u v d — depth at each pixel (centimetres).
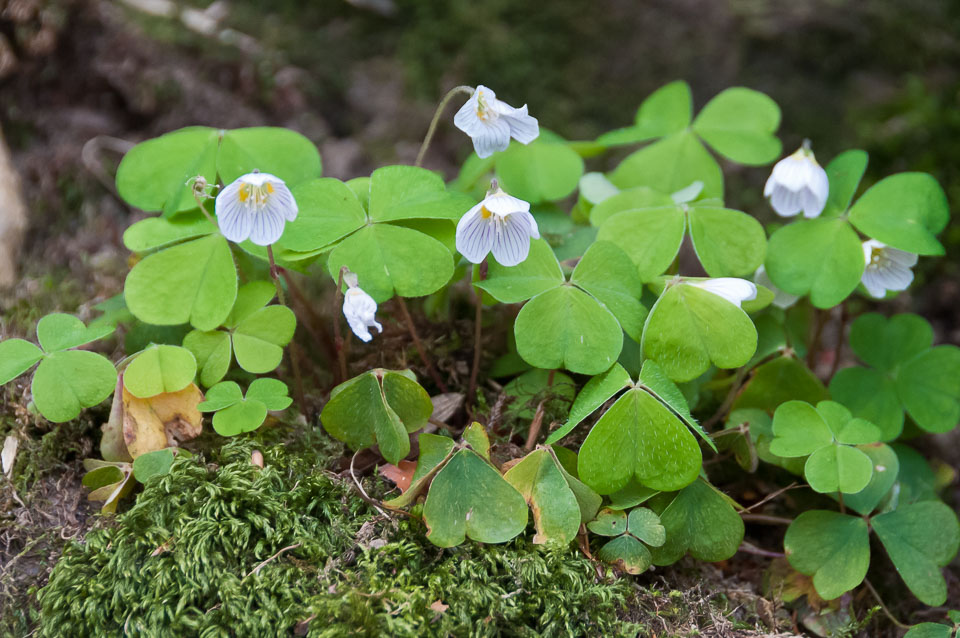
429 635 35
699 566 38
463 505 36
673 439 37
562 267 39
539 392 39
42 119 46
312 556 36
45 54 46
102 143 46
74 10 46
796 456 38
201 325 38
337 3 50
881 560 40
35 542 37
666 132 43
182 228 39
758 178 50
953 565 41
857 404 40
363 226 38
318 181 38
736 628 37
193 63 47
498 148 38
